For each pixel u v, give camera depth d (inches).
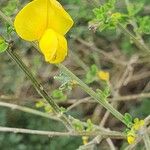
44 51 7.2
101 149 15.4
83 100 13.0
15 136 16.6
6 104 12.1
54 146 16.3
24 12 7.1
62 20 7.3
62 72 8.8
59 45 7.2
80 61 14.2
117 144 16.0
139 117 15.6
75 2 14.2
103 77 13.1
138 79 16.1
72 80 8.9
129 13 11.2
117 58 16.0
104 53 14.9
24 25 7.2
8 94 16.0
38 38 7.3
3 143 16.6
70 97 16.6
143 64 16.2
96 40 16.3
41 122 16.5
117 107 15.4
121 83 14.4
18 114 16.7
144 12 15.6
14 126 16.6
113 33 15.6
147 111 15.6
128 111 16.1
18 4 10.4
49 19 7.2
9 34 8.0
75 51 15.7
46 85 15.7
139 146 13.7
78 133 10.1
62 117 9.9
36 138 16.6
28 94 15.9
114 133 10.1
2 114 16.5
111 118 16.2
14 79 15.8
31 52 15.5
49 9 7.2
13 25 7.8
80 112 16.3
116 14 10.3
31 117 16.6
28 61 15.1
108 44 16.4
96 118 15.6
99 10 10.1
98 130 10.5
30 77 8.8
